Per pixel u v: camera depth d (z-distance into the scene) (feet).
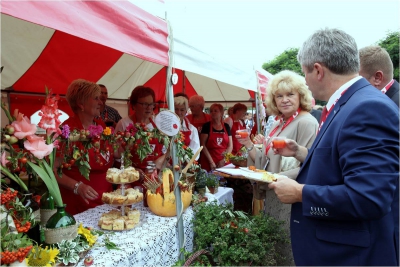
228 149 17.02
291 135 7.84
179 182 6.66
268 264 6.68
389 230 4.15
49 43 11.43
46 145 4.21
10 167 4.19
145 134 6.97
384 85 7.16
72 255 4.36
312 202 4.20
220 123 16.71
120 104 19.57
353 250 4.17
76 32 3.84
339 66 4.42
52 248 4.42
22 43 10.77
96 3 4.34
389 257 4.09
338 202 3.86
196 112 17.85
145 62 16.92
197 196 8.07
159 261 5.79
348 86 4.41
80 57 13.28
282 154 6.57
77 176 7.65
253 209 11.91
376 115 3.78
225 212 7.52
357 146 3.79
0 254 3.41
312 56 4.62
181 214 6.59
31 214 4.35
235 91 26.58
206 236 6.75
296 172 7.30
